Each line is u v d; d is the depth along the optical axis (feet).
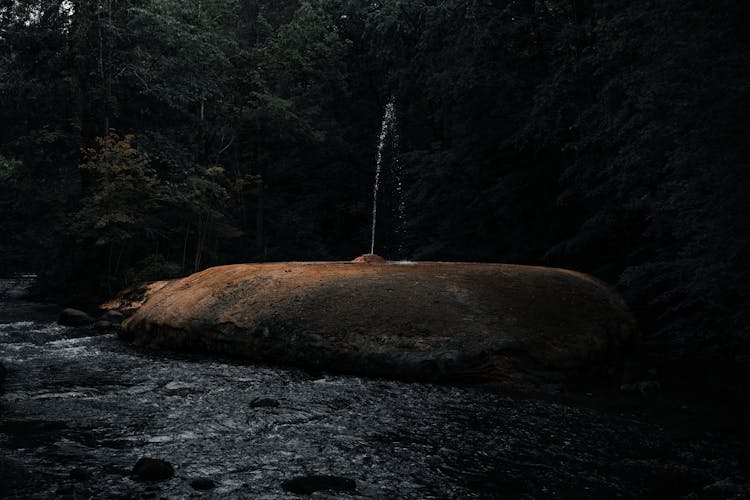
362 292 26.61
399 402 19.90
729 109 19.88
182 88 68.59
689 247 23.53
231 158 91.86
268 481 13.05
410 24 70.74
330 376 23.38
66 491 12.19
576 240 48.08
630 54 35.19
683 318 28.25
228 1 83.71
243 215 95.45
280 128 87.15
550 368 23.03
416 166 75.00
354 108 101.40
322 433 16.55
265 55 87.76
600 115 41.16
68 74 67.92
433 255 73.36
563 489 13.05
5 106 70.74
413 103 87.51
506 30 56.49
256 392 20.93
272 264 33.04
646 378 23.99
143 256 69.92
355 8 91.40
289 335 25.45
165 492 12.32
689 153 21.97
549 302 26.35
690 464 14.78
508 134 65.16
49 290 68.54
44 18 66.39
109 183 60.34
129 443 15.48
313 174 103.81
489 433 16.92
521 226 66.80
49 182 78.43
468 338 23.31
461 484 13.20
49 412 18.39
